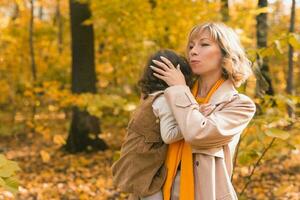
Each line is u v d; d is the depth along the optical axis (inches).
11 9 506.0
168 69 93.7
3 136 425.4
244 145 154.5
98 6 296.4
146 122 93.2
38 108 421.7
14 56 488.4
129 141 95.3
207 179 89.7
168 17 286.7
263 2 186.9
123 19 299.1
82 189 231.0
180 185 90.4
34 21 501.7
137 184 92.6
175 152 92.0
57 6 505.4
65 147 347.3
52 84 281.0
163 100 92.4
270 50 138.9
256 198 217.6
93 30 333.1
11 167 99.0
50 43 497.4
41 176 272.1
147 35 305.3
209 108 91.2
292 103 145.7
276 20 457.7
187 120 87.1
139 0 288.5
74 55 333.1
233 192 92.4
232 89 94.7
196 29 95.6
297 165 277.1
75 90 332.2
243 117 92.0
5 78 494.0
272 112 148.9
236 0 331.3
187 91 90.3
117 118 328.8
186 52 98.3
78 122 341.7
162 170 92.7
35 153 350.3
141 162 93.0
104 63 345.1
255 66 140.5
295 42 136.3
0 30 416.2
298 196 219.6
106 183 248.2
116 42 327.3
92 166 300.5
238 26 245.6
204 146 88.7
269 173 261.9
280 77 510.6
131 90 319.6
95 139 343.6
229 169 94.3
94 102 241.1
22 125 428.5
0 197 129.8
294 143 165.8
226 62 92.8
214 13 270.2
